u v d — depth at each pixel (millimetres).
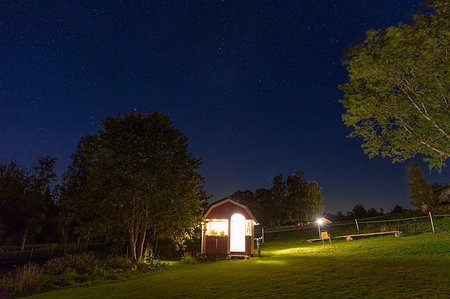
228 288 9938
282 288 9219
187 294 9469
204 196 34281
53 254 32969
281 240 38188
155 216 20938
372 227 35062
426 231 24969
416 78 10242
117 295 10195
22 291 13555
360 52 9875
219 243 23078
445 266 10594
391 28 8930
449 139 13531
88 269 17016
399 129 14336
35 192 47750
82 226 19984
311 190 65500
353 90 13367
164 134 21797
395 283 8555
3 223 43688
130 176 20203
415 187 43719
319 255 18328
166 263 21875
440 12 8852
